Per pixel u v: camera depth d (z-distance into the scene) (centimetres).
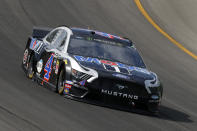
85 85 3228
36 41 4169
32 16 7588
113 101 3259
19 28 6762
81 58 3422
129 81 3256
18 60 4978
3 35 6181
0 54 5109
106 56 3547
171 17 9538
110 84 3231
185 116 3716
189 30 8981
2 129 2331
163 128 2991
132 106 3300
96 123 2767
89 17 8381
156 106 3362
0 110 2709
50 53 3744
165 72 6116
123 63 3531
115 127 2752
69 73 3309
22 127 2414
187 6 10212
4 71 4241
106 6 9312
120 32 7981
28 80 3994
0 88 3397
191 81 5828
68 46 3575
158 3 10300
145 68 3619
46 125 2516
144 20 9050
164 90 4972
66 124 2609
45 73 3756
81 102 3278
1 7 7638
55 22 7606
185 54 7475
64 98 3325
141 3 10144
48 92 3516
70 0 9081
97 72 3238
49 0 8719
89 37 3716
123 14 9088
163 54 7219
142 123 3012
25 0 8350
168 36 8400
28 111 2789
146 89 3284
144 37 8019
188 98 4744
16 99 3089
